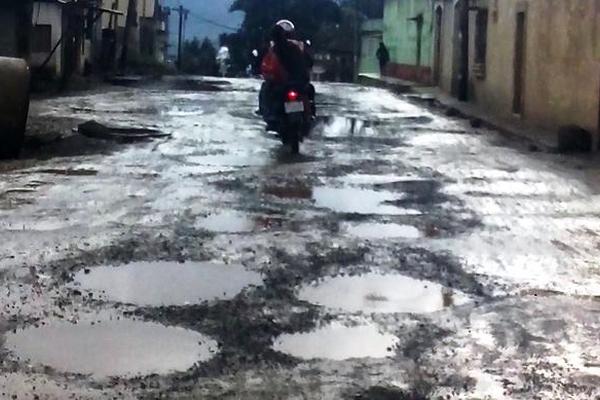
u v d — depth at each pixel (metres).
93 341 4.75
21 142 11.48
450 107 22.34
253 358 4.55
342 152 13.02
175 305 5.42
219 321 5.13
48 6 26.23
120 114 18.17
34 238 7.03
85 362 4.45
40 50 26.20
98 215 7.98
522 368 4.46
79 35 27.92
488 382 4.27
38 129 14.54
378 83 38.44
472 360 4.57
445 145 14.49
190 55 58.03
